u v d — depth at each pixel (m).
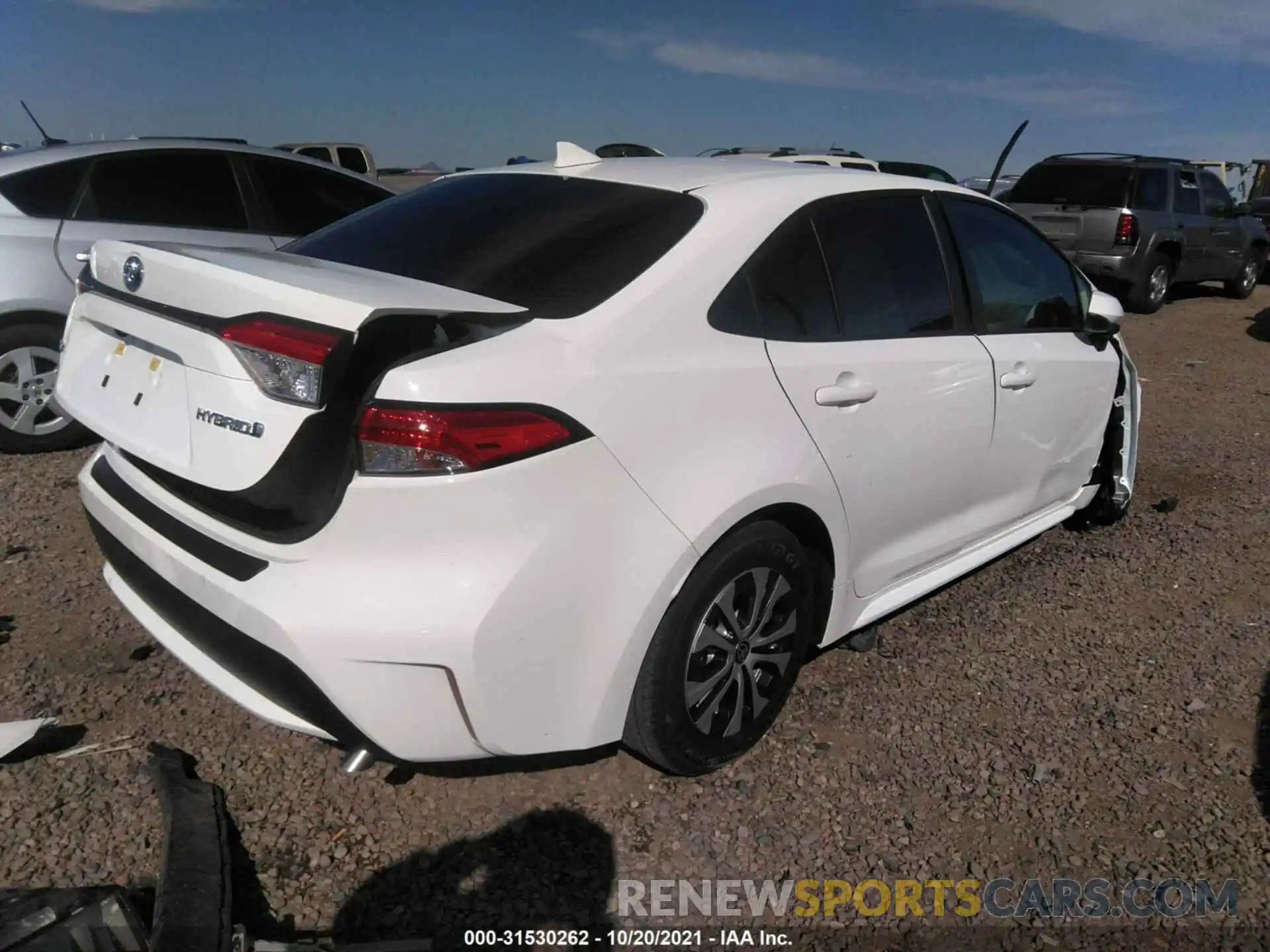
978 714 3.27
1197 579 4.41
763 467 2.63
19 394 5.29
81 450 5.51
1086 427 4.29
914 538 3.43
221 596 2.25
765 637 2.87
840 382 2.90
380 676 2.16
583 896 2.45
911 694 3.36
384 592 2.14
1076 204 12.17
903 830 2.72
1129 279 12.01
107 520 2.67
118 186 5.55
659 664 2.54
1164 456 6.28
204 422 2.23
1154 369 9.09
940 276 3.44
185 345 2.29
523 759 2.90
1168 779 2.98
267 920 2.30
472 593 2.16
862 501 3.05
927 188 3.53
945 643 3.72
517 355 2.24
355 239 3.07
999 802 2.85
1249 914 2.49
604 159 3.38
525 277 2.60
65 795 2.64
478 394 2.14
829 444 2.86
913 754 3.04
